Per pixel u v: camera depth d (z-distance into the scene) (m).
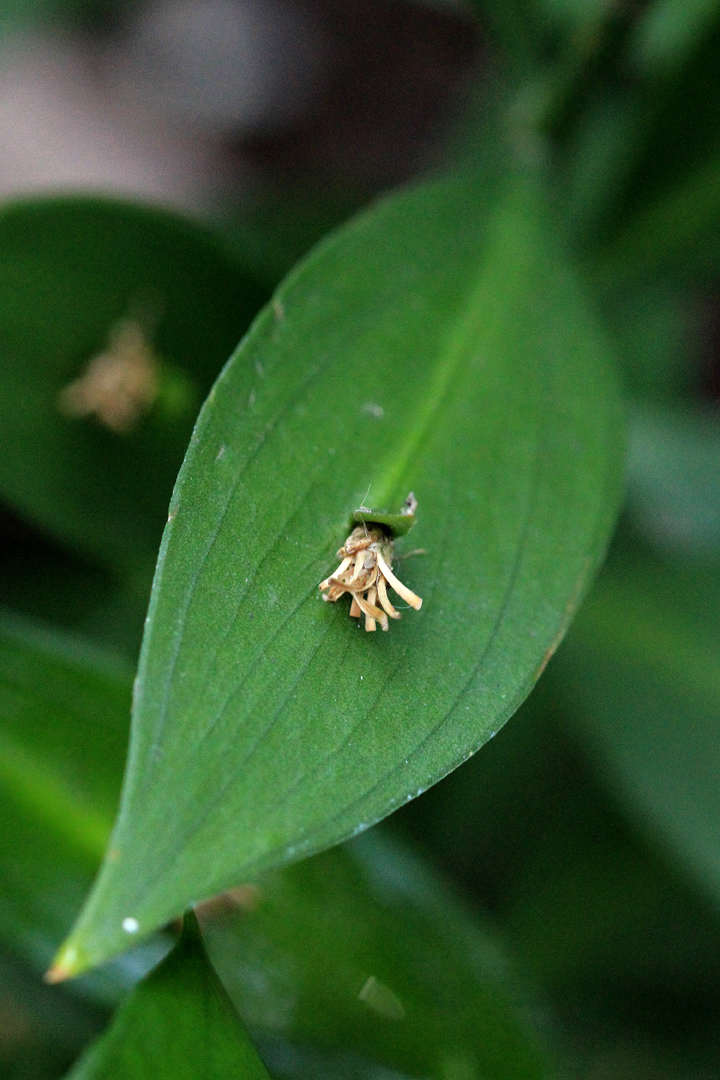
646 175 0.44
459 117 0.68
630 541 0.45
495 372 0.33
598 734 0.38
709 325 0.66
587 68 0.39
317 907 0.33
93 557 0.41
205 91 0.76
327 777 0.29
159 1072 0.29
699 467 0.48
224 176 0.74
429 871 0.34
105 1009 0.33
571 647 0.41
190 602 0.29
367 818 0.28
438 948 0.33
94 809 0.34
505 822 0.46
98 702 0.34
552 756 0.47
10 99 0.74
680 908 0.44
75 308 0.36
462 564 0.31
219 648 0.29
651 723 0.38
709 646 0.41
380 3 0.77
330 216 0.52
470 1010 0.33
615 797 0.38
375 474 0.31
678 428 0.49
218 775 0.28
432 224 0.34
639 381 0.53
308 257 0.32
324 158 0.75
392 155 0.74
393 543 0.30
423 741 0.29
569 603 0.31
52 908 0.33
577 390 0.33
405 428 0.31
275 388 0.30
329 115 0.76
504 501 0.31
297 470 0.30
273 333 0.31
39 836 0.33
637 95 0.43
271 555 0.29
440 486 0.31
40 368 0.36
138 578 0.43
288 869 0.33
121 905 0.28
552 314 0.34
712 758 0.38
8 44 0.53
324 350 0.31
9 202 0.35
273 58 0.77
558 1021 0.43
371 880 0.34
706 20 0.39
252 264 0.36
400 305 0.33
